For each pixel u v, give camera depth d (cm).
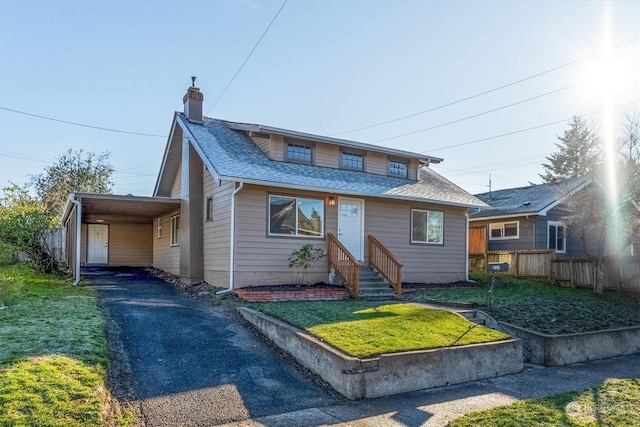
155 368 601
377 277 1283
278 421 476
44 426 386
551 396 575
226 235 1205
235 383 573
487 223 2084
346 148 1498
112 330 751
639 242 1374
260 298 1039
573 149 3984
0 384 431
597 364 799
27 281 1257
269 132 1333
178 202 1493
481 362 681
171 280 1523
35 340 591
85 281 1405
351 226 1361
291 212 1247
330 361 593
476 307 996
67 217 1788
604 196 1365
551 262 1546
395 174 1608
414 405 543
